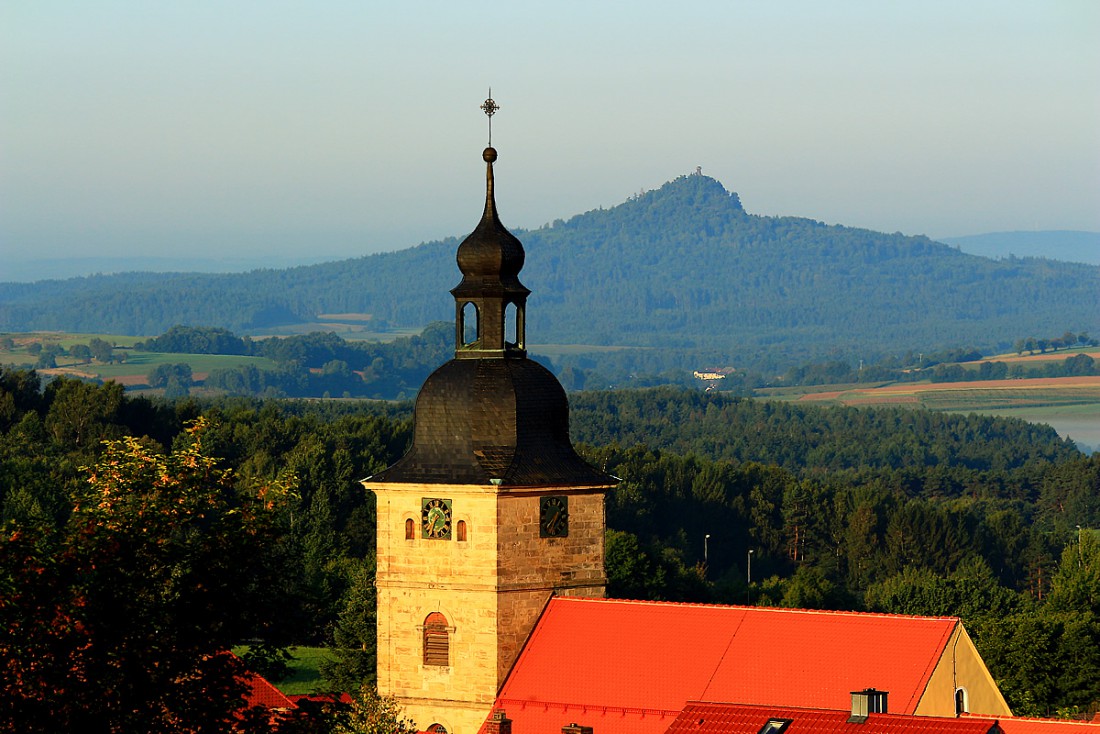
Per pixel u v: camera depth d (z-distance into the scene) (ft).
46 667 568.82
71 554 593.01
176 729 583.99
